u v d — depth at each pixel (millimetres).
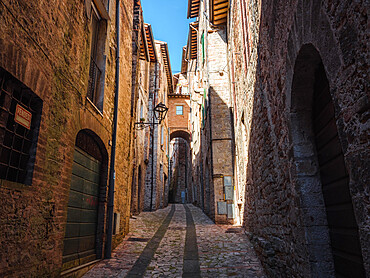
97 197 6840
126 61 9305
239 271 5465
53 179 4309
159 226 11422
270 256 4848
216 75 13508
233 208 11852
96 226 6715
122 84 8688
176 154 40406
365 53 1725
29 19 3613
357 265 2436
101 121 6641
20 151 3672
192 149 26844
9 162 3445
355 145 1894
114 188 7316
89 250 6230
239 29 8891
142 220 12828
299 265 3346
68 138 4852
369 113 1724
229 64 12875
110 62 7426
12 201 3299
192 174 27250
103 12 6910
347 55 1936
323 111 3084
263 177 5652
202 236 9102
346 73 1972
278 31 3824
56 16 4395
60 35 4543
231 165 12359
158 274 5543
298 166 3289
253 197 7242
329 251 3010
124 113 8953
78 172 5734
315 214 3133
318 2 2342
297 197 3297
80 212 5801
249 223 8312
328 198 3055
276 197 4594
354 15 1817
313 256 3000
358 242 2404
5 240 3170
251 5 6238
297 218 3340
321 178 3232
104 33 7070
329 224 3064
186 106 29484
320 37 2350
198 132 21344
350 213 2529
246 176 8828
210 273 5457
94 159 6684
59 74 4512
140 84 16359
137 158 15422
